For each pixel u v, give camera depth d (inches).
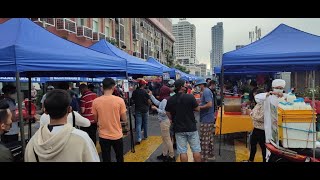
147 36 2401.6
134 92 364.5
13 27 188.5
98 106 202.2
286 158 168.9
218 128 338.0
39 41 191.3
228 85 716.0
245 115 345.4
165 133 267.4
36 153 88.1
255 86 361.4
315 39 252.2
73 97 287.4
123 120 209.0
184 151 222.5
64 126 91.0
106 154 202.1
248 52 243.6
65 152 88.6
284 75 617.3
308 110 165.2
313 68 315.6
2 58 163.8
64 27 892.6
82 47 239.6
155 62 657.6
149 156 295.4
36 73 331.6
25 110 318.7
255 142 240.2
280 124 169.6
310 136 165.0
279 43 252.1
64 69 193.5
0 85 501.4
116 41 1416.1
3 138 220.2
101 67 234.7
